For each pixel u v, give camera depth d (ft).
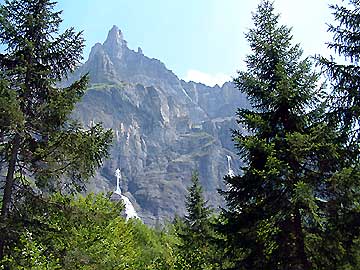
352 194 41.57
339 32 43.62
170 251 123.65
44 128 47.60
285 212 43.37
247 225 45.93
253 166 47.52
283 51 51.70
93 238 62.23
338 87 42.91
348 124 42.60
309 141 43.60
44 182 48.16
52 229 46.68
